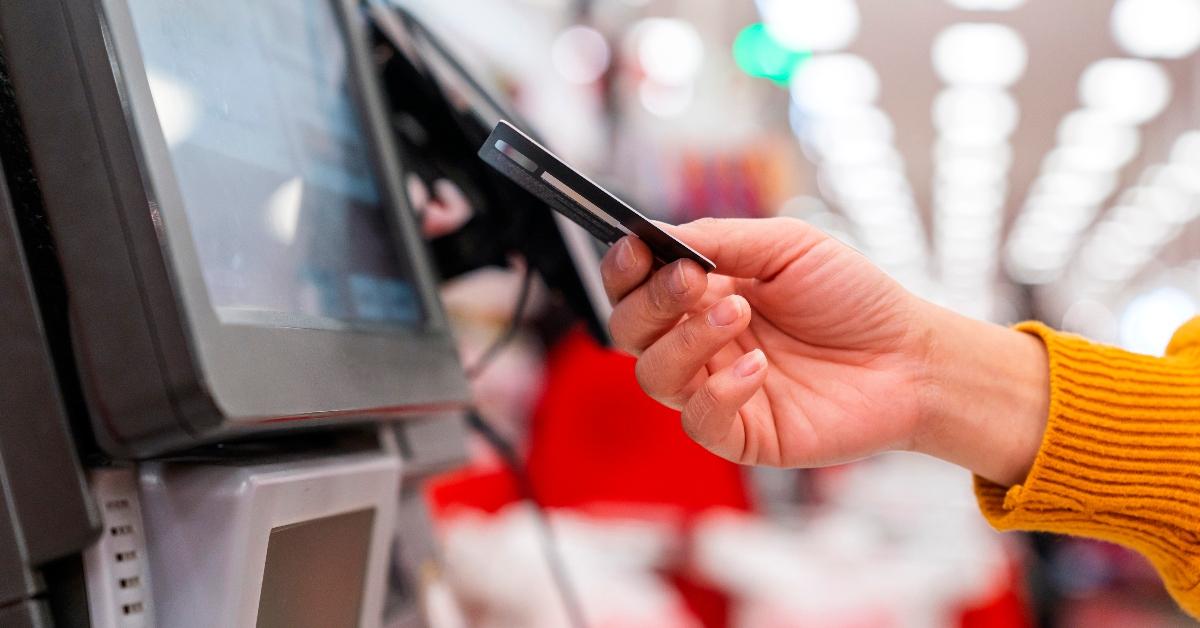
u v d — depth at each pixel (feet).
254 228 2.35
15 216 2.01
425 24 3.96
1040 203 36.99
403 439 3.43
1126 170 31.07
